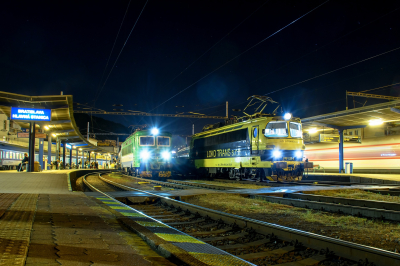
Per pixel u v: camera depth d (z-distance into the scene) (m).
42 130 30.20
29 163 24.47
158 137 27.83
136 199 12.62
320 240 5.67
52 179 18.08
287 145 19.23
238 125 22.69
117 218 7.45
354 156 32.47
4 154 37.66
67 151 63.88
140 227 6.34
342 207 9.60
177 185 18.44
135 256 4.61
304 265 5.09
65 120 27.84
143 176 27.41
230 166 23.48
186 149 48.94
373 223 8.02
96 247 4.90
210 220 8.67
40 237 5.25
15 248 4.33
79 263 4.00
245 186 18.22
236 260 4.42
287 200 11.52
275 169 19.02
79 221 6.93
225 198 12.53
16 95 22.20
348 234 6.91
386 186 17.05
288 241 6.18
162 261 4.51
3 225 5.95
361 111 22.27
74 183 24.86
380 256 4.76
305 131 35.12
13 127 39.38
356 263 5.02
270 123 19.59
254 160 20.20
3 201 9.70
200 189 15.58
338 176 25.28
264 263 5.28
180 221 9.07
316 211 9.98
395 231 7.12
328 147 35.53
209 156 27.33
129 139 33.25
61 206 9.05
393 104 19.88
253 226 7.14
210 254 4.68
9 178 17.86
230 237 6.87
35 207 8.62
